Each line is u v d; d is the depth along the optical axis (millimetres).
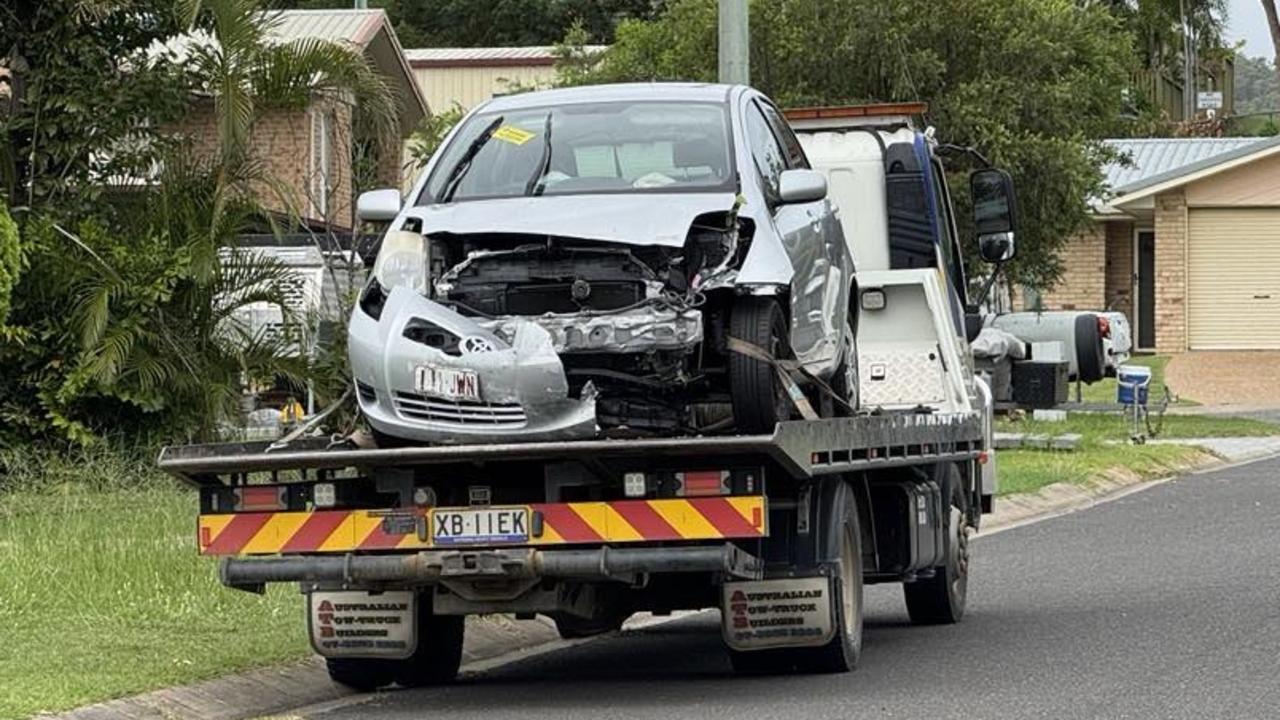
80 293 30438
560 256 16312
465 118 18469
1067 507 35156
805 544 16844
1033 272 50062
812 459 15844
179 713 15750
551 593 16500
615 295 16219
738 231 16672
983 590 24406
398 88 57219
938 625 21734
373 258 18156
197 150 33031
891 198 23953
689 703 16172
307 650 18250
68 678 16016
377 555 16156
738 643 16938
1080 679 16906
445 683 18422
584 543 15797
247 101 31344
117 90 31969
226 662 17375
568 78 53656
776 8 46469
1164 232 70375
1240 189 69938
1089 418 52406
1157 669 17312
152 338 30875
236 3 31078
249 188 32438
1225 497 35375
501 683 18219
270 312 36906
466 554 15836
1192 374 64375
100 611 19141
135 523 24359
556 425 15773
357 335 16266
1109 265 76812
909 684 16938
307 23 56375
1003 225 24844
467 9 99750
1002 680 17016
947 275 24688
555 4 97875
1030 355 49781
